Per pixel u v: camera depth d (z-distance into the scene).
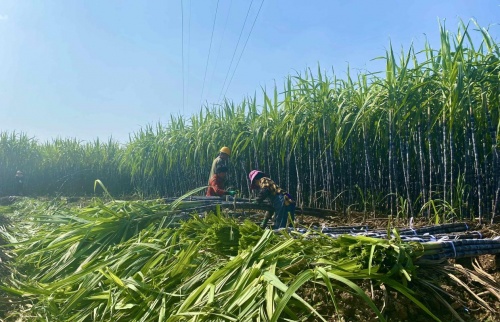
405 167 7.21
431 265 3.79
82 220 6.28
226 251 4.32
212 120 12.09
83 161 21.59
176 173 14.65
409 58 6.73
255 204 6.80
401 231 5.17
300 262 3.58
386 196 7.80
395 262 3.52
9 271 5.62
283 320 3.10
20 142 23.38
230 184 11.62
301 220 7.70
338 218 7.73
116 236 5.58
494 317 3.29
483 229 5.62
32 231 7.54
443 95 6.26
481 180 6.10
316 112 8.65
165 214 5.96
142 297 3.76
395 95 6.88
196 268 4.07
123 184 19.83
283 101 9.46
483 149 6.46
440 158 6.82
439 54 6.48
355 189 8.47
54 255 5.68
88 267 4.81
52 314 4.13
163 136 14.92
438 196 6.89
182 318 3.29
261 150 10.44
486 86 6.04
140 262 4.53
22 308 4.51
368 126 7.90
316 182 8.98
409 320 3.23
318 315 2.97
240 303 3.17
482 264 4.16
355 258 3.49
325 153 8.42
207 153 11.98
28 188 22.92
